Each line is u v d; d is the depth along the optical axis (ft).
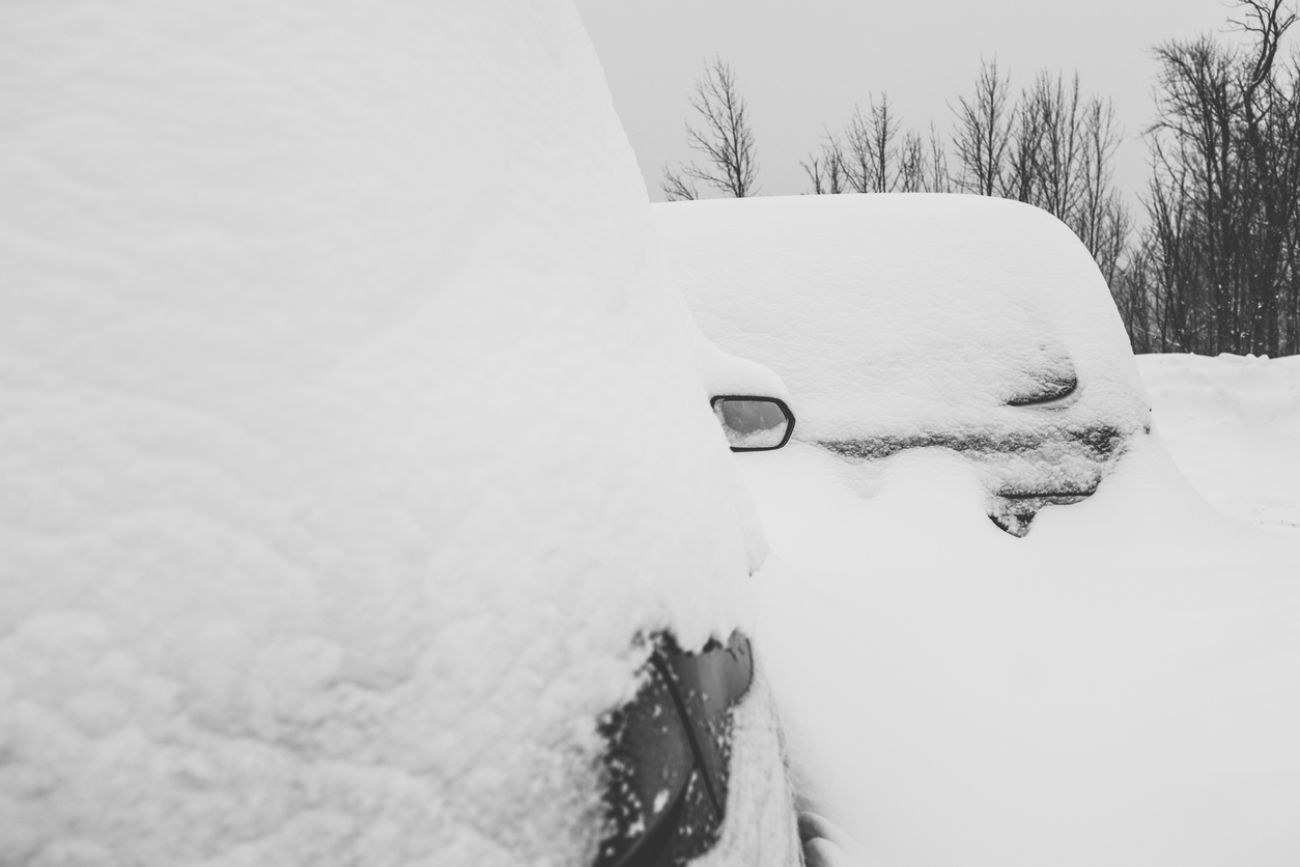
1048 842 4.61
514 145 2.97
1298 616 7.00
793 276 10.29
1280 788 4.82
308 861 1.54
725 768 2.57
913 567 7.67
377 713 1.71
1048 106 75.66
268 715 1.60
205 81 2.17
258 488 1.77
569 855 1.84
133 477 1.68
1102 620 7.25
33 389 1.69
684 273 10.59
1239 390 27.43
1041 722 5.80
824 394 9.43
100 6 2.11
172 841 1.44
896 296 9.89
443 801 1.72
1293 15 56.65
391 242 2.28
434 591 1.87
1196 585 7.73
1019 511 8.63
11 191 1.86
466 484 2.05
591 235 3.26
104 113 2.00
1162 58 67.87
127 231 1.92
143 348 1.81
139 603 1.57
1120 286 86.53
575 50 4.05
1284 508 16.28
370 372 2.06
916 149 80.28
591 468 2.41
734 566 3.26
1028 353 9.27
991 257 10.03
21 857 1.34
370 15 2.62
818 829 4.24
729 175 71.92
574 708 1.99
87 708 1.46
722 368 6.14
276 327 1.98
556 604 2.08
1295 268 60.39
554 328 2.66
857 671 5.62
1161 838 4.64
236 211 2.06
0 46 1.98
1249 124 59.31
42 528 1.57
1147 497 8.84
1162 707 5.98
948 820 4.62
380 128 2.43
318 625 1.71
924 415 9.05
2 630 1.47
